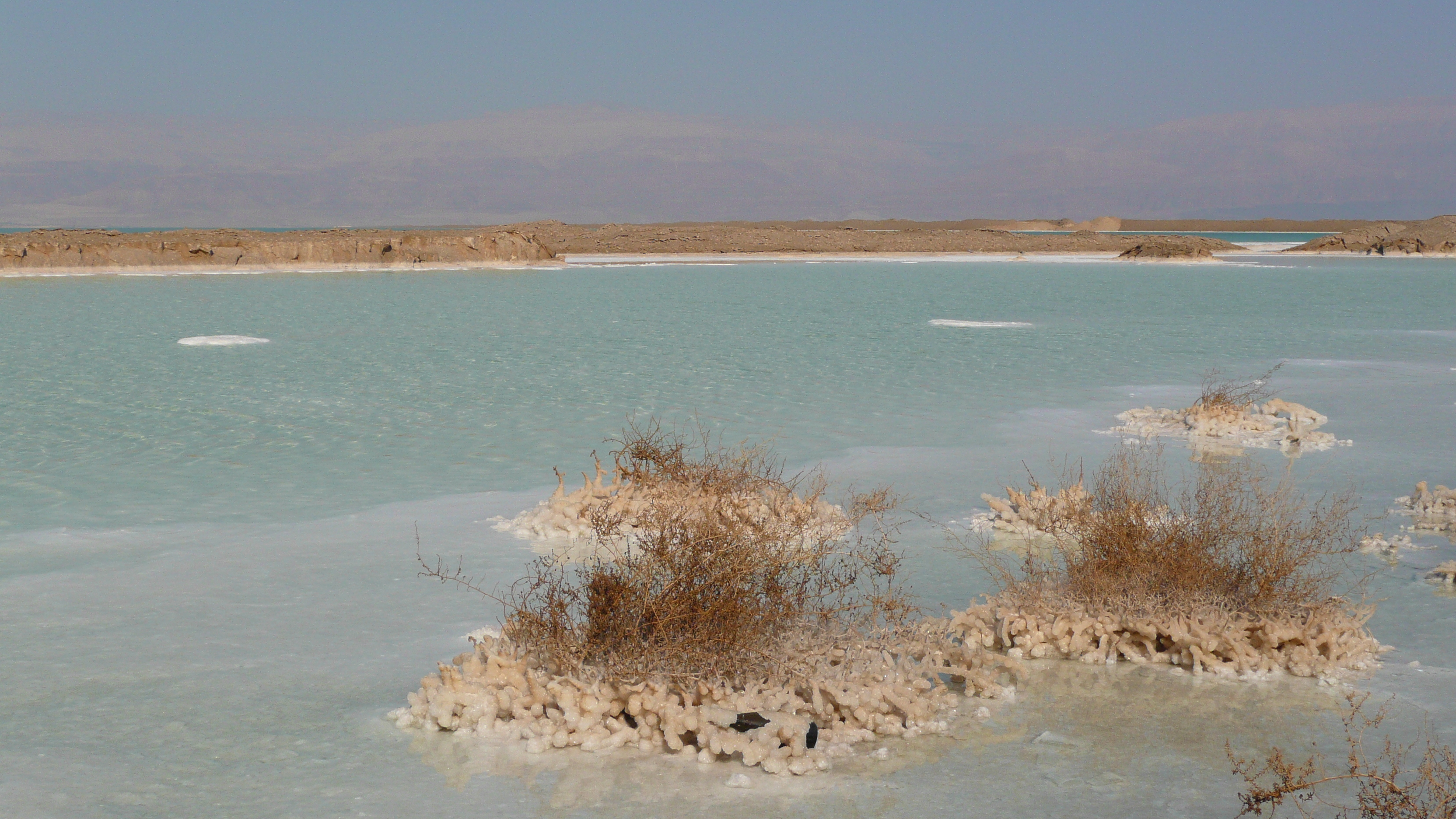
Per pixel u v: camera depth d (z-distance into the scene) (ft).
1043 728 15.62
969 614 19.49
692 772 14.24
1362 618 18.78
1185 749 14.87
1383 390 49.65
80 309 87.45
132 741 14.88
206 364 55.88
